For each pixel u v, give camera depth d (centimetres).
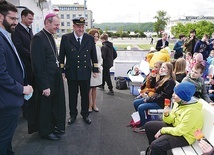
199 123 219
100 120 379
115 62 655
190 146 219
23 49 333
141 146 295
